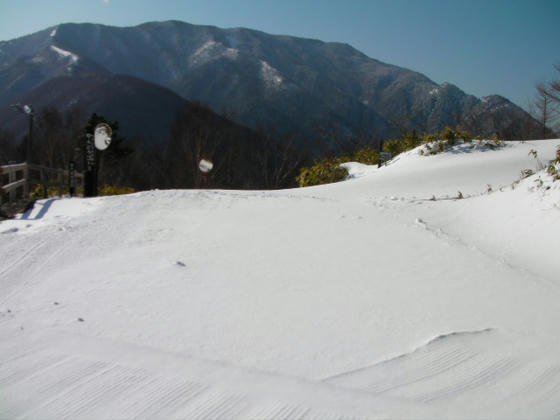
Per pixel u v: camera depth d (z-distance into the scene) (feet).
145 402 7.72
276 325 10.33
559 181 20.16
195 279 12.94
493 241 18.47
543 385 8.43
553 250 16.37
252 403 7.70
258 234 17.85
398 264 14.74
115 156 97.35
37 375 8.34
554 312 11.41
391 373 8.63
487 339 9.97
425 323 10.64
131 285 12.37
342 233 18.29
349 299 11.90
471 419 7.52
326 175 54.08
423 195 31.35
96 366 8.61
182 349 9.20
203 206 22.81
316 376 8.45
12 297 11.50
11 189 28.45
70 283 12.45
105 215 20.47
